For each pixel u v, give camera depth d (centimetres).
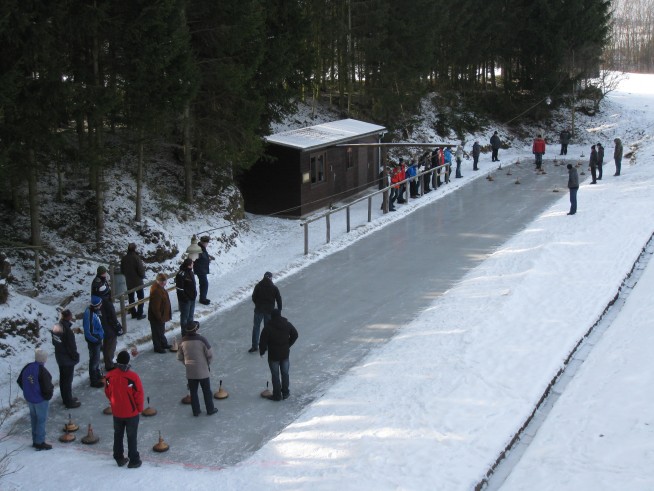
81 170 2016
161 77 1750
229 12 1983
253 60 2111
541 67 4272
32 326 1420
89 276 1703
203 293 1641
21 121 1497
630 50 8406
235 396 1214
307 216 2488
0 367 1295
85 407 1188
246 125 2097
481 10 4159
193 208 2150
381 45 3459
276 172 2438
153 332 1395
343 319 1553
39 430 1037
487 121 4206
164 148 2386
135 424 971
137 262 1545
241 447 1045
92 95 1605
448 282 1769
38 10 1504
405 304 1628
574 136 4256
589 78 4684
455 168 3484
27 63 1496
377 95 3472
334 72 3644
